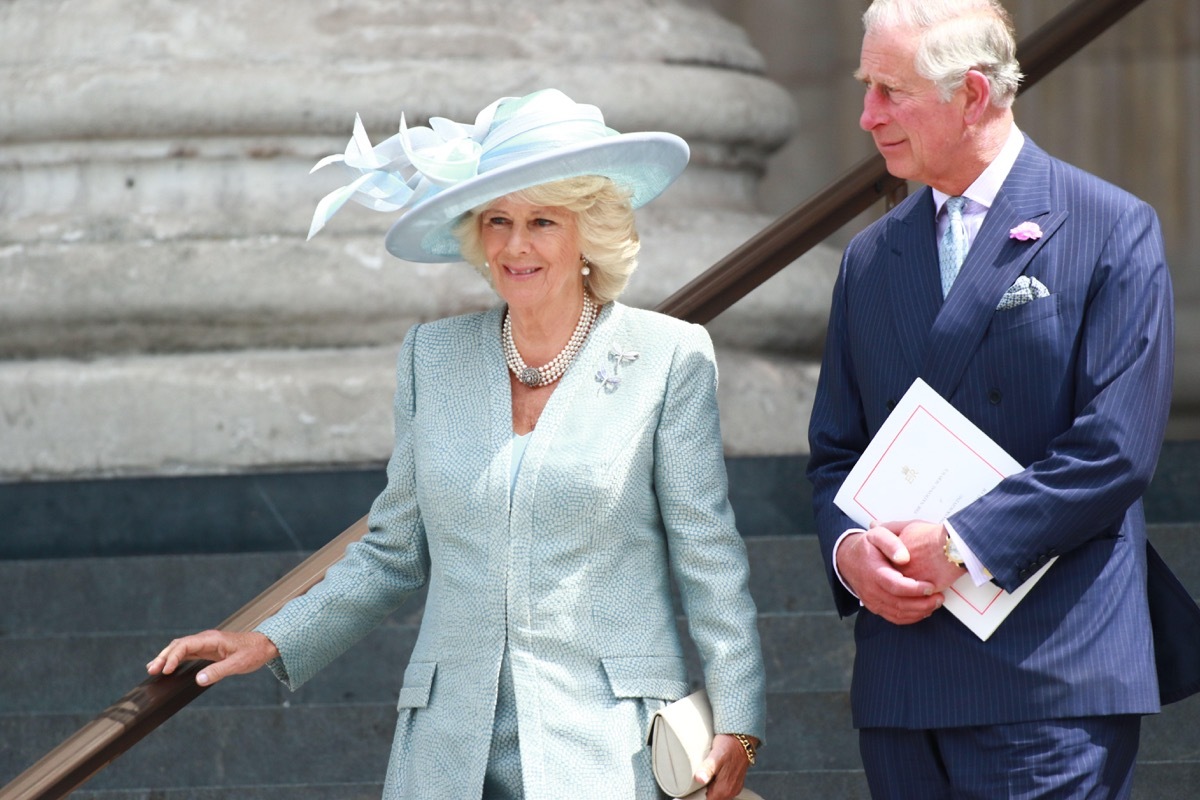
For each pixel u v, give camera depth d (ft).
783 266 49.93
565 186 37.29
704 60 90.84
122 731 37.88
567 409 38.14
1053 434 36.14
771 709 53.88
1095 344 35.60
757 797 39.22
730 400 83.92
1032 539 34.94
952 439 36.37
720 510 38.27
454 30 84.43
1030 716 35.58
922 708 36.52
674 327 39.04
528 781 36.42
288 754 55.26
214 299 79.51
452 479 38.09
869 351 38.42
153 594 64.18
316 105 81.30
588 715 36.99
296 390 78.84
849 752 53.57
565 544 37.40
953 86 36.06
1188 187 125.80
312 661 39.91
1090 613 35.83
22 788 36.78
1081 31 52.65
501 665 37.35
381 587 40.27
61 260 80.43
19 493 73.31
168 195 83.05
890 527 36.81
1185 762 50.16
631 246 38.52
